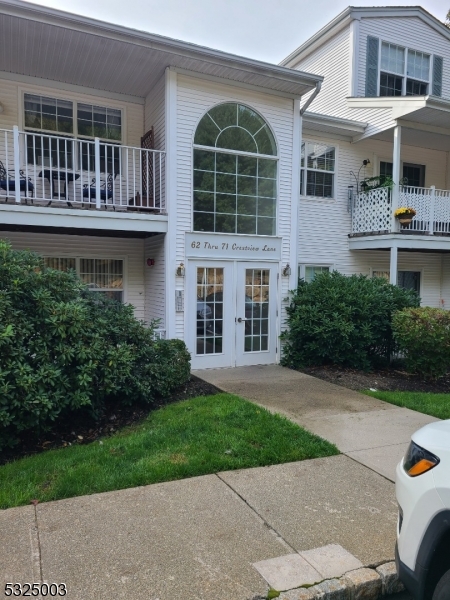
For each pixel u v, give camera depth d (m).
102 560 2.70
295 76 8.54
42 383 4.56
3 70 8.01
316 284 9.35
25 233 8.46
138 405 6.07
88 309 5.63
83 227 7.50
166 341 7.12
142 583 2.51
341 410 6.06
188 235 8.34
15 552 2.77
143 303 9.57
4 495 3.49
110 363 5.33
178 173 8.16
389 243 10.80
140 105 9.21
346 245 11.97
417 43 12.63
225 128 8.59
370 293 8.87
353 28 11.72
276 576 2.60
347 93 11.91
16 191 7.03
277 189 9.23
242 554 2.80
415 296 9.55
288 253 9.45
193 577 2.57
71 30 6.74
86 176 8.80
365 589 2.59
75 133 8.73
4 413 4.25
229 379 7.88
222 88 8.46
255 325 9.19
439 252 13.50
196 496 3.55
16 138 6.93
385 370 8.95
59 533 2.99
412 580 2.15
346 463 4.28
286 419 5.46
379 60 12.12
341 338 8.47
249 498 3.54
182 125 8.14
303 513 3.32
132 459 4.23
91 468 4.00
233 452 4.39
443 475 2.10
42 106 8.46
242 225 8.95
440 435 2.33
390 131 11.01
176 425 5.14
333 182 11.72
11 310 4.77
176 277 8.28
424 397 6.80
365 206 11.51
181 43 7.34
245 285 9.02
